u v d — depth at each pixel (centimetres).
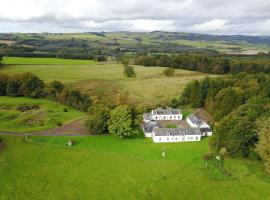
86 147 10312
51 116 13438
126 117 11131
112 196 7419
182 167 9038
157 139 11106
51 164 8944
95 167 8881
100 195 7444
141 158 9575
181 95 17562
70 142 10419
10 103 14988
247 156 9681
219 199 7419
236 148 9531
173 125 13300
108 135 11544
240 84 16625
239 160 9531
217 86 16512
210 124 13412
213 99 15488
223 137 9956
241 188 7906
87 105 14862
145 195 7500
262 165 9138
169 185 7988
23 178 8062
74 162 9150
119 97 15675
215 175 8556
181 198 7419
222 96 14538
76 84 18525
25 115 13275
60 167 8781
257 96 13525
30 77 16650
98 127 11438
